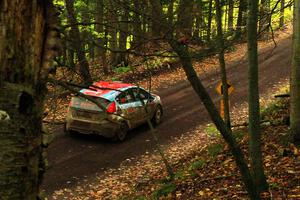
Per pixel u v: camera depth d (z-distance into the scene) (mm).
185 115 17469
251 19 6215
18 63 1910
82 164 12258
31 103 1970
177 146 14156
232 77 23859
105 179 11445
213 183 9242
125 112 14062
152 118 16047
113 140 14055
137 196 10000
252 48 6516
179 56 3346
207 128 15070
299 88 10000
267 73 24453
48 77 2225
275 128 11555
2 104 1860
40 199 2162
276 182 8047
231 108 18328
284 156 9508
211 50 3537
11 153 1878
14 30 1893
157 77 22812
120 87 14289
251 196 5359
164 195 9508
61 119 14180
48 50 2059
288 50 29938
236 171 9516
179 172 10906
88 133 13680
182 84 22281
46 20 2057
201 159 11523
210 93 20938
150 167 12336
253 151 7316
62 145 13469
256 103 6988
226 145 11859
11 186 1889
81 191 10680
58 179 11195
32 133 1988
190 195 8961
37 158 2047
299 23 9719
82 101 13734
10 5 1872
